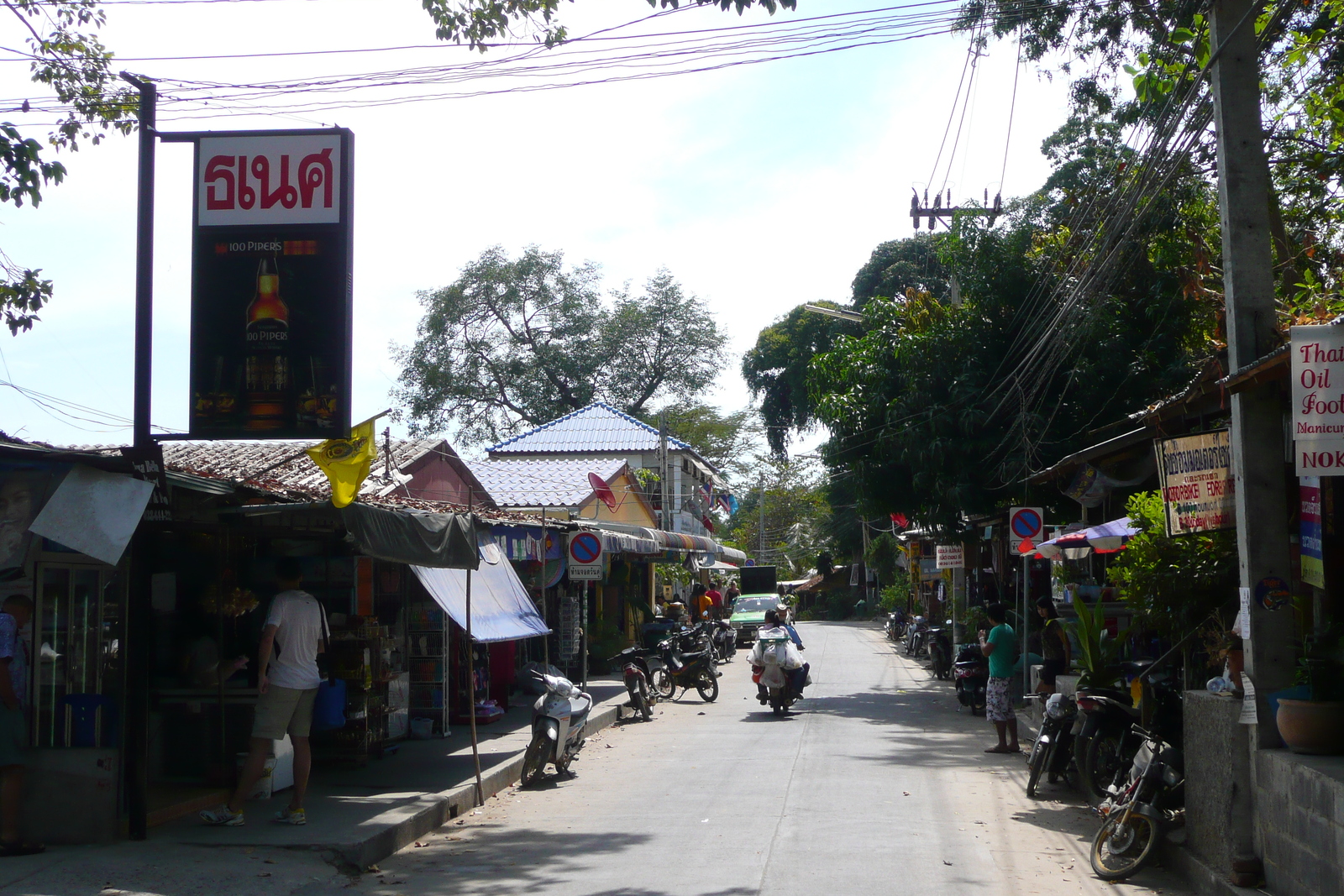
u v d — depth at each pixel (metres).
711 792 11.28
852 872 7.85
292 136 9.15
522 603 13.66
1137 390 18.92
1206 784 7.54
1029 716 15.44
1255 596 7.21
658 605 37.12
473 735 11.06
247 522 11.05
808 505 71.94
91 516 7.42
